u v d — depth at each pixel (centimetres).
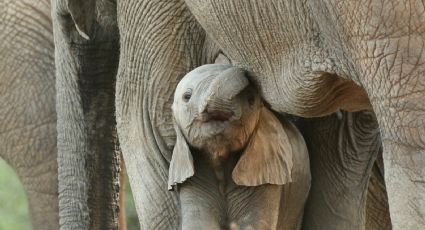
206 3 1121
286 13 1065
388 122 975
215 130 1091
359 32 973
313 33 1052
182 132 1111
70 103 1434
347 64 1025
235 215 1126
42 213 1661
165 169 1223
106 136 1430
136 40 1229
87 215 1435
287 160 1132
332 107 1102
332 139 1210
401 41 956
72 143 1437
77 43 1405
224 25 1117
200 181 1124
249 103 1112
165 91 1218
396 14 952
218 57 1204
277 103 1118
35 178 1661
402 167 970
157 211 1220
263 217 1124
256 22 1090
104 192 1437
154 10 1217
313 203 1214
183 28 1213
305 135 1217
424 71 955
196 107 1091
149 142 1230
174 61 1215
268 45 1095
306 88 1077
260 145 1125
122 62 1247
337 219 1210
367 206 1348
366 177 1221
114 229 1441
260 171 1122
